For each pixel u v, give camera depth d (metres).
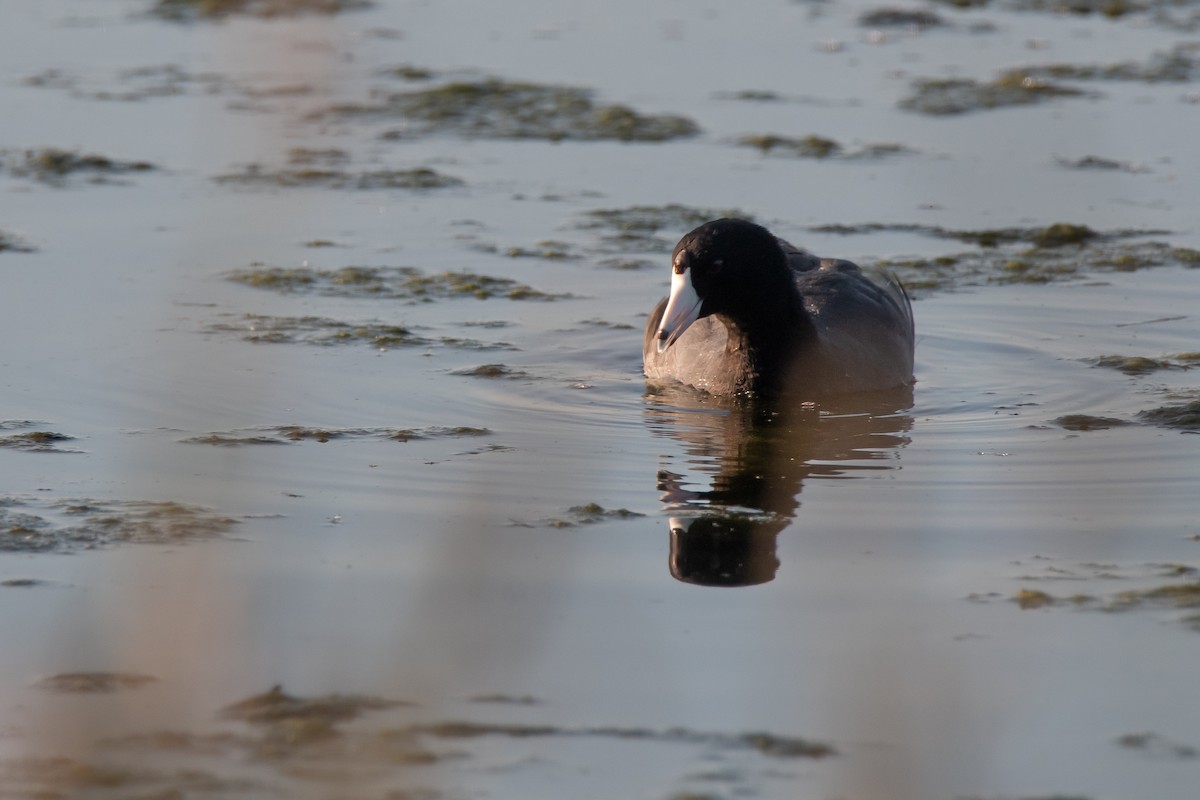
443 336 14.61
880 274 15.22
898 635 8.38
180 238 17.30
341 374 13.45
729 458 11.63
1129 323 15.10
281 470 11.04
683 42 27.30
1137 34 27.81
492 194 19.44
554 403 13.00
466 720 7.44
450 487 10.76
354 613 8.61
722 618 8.61
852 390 13.53
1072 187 19.52
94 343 13.98
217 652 8.09
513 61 25.81
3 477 10.74
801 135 21.81
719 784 6.87
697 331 14.16
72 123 22.00
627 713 7.54
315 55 9.16
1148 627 8.45
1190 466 11.15
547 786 6.85
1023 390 13.35
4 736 7.23
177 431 11.87
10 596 8.77
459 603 8.77
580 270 16.67
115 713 7.46
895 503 10.55
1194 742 7.25
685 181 19.94
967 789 6.86
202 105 23.06
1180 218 18.41
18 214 18.02
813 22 29.00
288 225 17.97
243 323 14.74
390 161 20.84
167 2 29.88
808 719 7.46
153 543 9.58
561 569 9.30
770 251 13.27
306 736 7.25
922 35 27.97
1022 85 24.17
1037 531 9.95
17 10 29.53
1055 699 7.64
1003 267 16.92
